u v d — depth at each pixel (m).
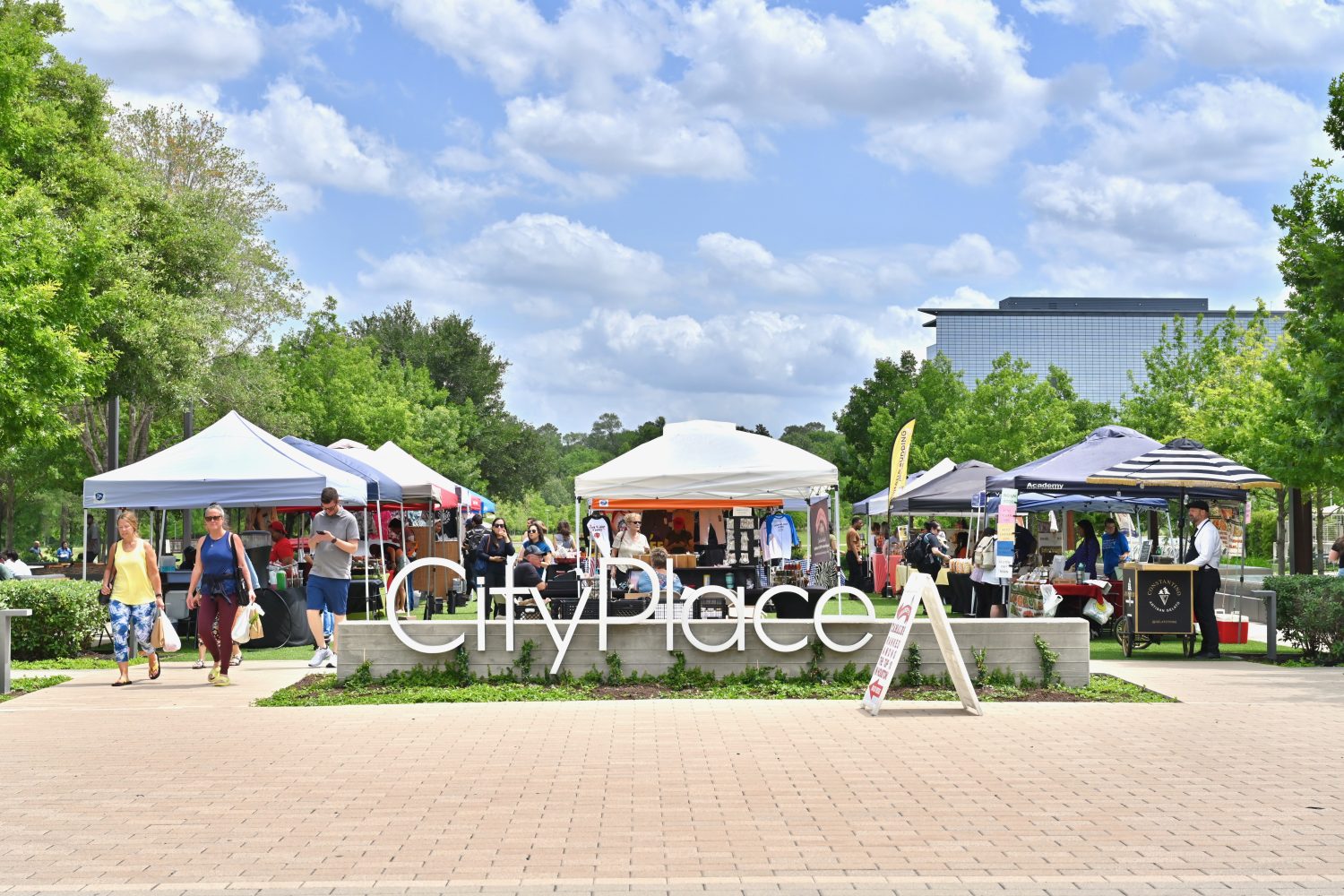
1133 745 9.59
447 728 10.44
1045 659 12.68
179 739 9.90
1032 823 7.04
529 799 7.65
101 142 33.75
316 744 9.66
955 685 11.37
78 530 77.62
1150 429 44.69
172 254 36.91
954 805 7.49
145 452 42.44
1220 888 5.74
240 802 7.59
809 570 18.09
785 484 19.27
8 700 12.38
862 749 9.42
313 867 6.11
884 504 31.88
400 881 5.85
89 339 21.38
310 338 69.69
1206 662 15.73
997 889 5.71
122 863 6.20
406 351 93.00
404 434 63.72
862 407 67.69
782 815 7.21
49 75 32.56
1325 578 16.20
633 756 9.10
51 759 9.03
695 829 6.89
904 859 6.24
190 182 45.41
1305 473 22.22
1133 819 7.13
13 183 21.80
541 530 20.31
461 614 24.83
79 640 16.59
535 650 12.84
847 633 12.90
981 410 48.47
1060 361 161.62
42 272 18.52
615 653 12.84
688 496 19.33
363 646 12.80
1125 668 14.96
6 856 6.35
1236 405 35.88
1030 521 27.14
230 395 43.28
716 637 12.87
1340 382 16.69
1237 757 9.10
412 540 27.00
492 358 96.19
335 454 22.73
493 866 6.11
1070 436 48.62
